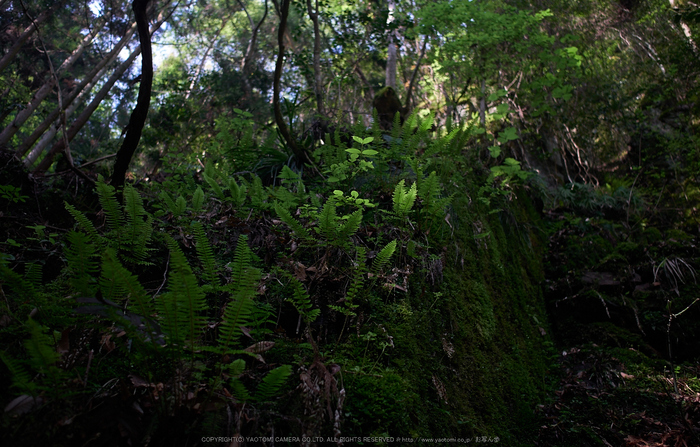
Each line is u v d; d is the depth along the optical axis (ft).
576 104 26.40
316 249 9.02
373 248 9.85
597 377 12.49
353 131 13.57
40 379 5.34
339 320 8.03
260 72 39.68
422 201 10.53
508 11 23.07
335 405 6.12
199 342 6.25
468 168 15.98
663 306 14.85
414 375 7.72
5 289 7.08
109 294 5.69
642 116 25.73
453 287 10.68
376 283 8.85
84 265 5.62
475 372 9.55
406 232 10.11
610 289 15.58
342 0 27.14
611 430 10.35
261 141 21.17
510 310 13.20
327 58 27.50
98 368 5.82
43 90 23.72
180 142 26.61
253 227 10.02
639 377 12.38
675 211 23.89
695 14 22.17
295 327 7.80
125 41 25.86
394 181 11.78
